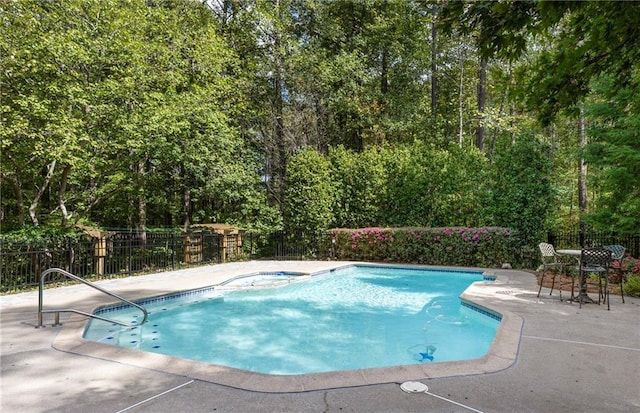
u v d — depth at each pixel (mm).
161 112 11203
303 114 18594
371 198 15602
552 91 2580
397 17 19859
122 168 12883
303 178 15125
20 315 6031
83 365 3920
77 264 10438
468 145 15930
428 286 10672
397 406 2984
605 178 11266
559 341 4668
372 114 20344
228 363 5113
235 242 15164
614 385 3400
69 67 10305
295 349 5680
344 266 12969
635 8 2023
